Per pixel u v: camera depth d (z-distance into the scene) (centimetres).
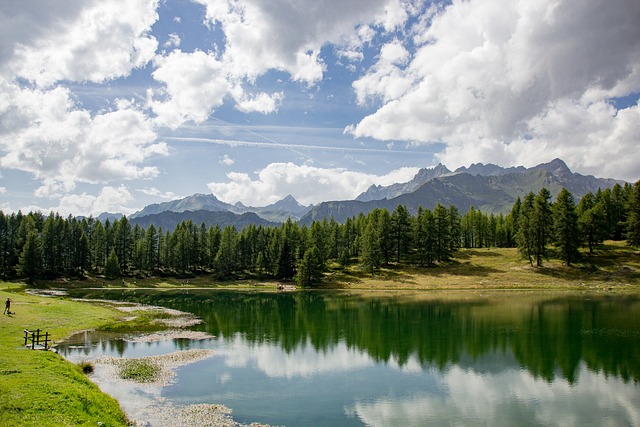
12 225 16650
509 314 6862
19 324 5278
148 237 15938
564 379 3694
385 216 13838
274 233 16288
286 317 7288
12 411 2086
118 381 3531
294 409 3009
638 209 11050
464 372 3947
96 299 9912
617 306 7250
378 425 2745
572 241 10975
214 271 16088
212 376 3769
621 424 2778
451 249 14988
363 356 4553
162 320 6881
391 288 11556
